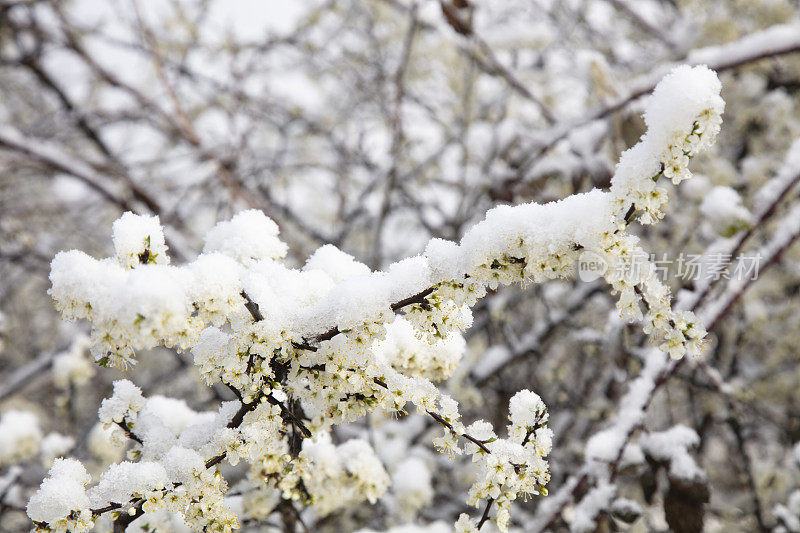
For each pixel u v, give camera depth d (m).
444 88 5.69
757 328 3.74
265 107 5.53
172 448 1.37
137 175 4.82
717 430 4.26
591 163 2.90
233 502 2.01
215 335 1.35
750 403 3.55
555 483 3.71
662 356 2.37
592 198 1.22
